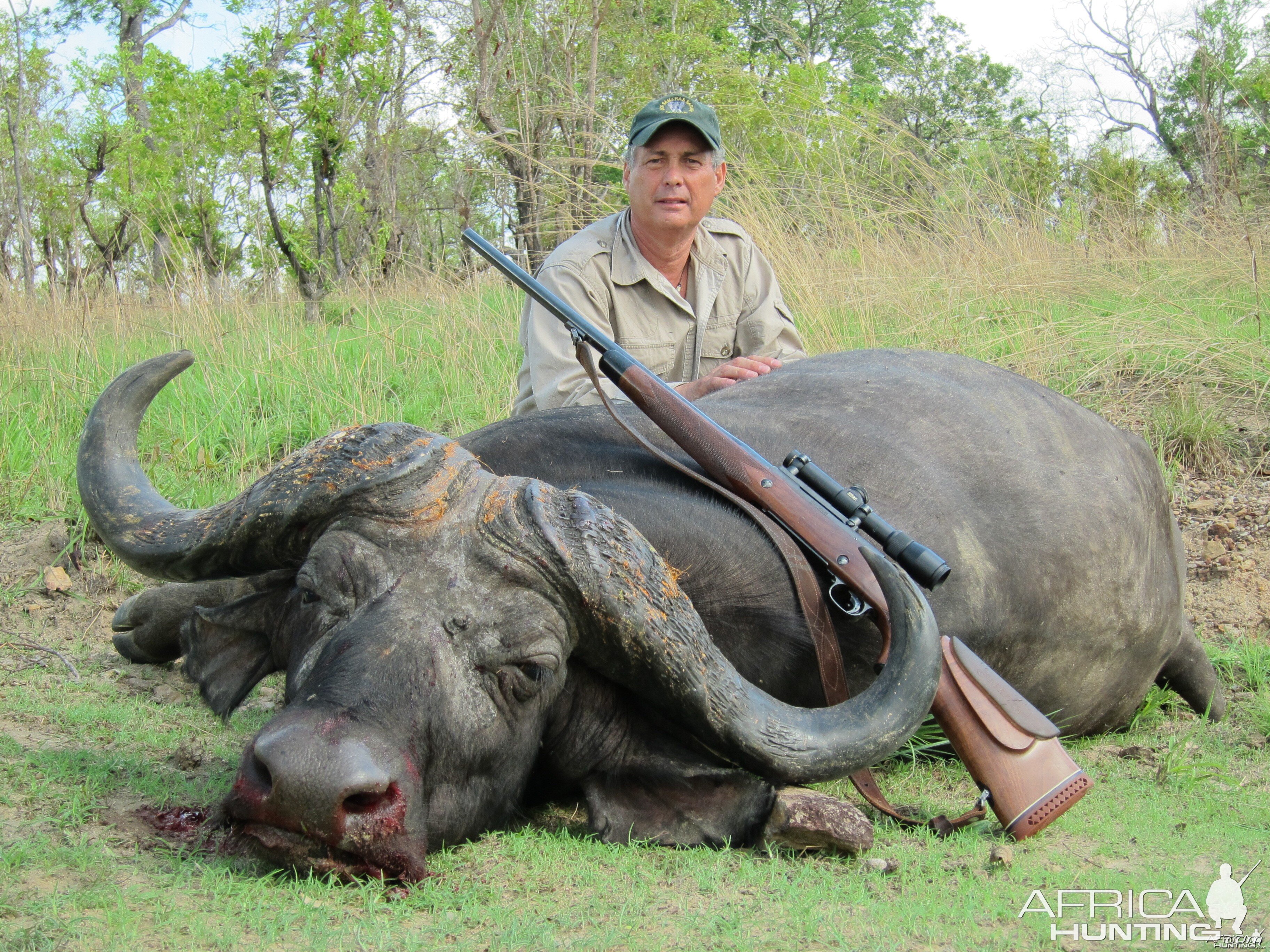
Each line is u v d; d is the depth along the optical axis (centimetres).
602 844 288
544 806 320
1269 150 1357
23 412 685
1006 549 378
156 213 1583
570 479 327
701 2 1738
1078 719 433
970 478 387
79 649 466
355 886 245
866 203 935
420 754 249
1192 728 457
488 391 741
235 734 369
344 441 275
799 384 407
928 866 288
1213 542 621
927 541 357
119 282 1038
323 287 1512
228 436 677
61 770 307
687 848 288
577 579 266
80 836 265
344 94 1667
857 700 284
